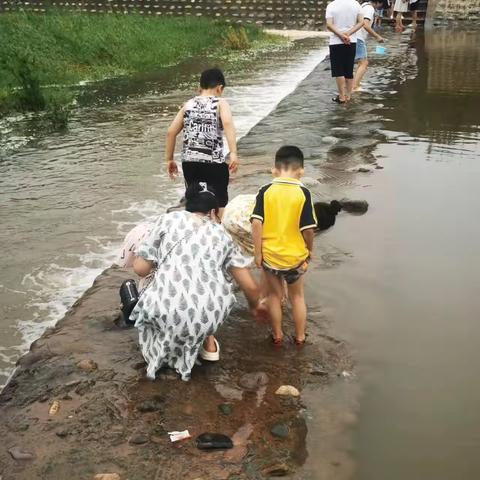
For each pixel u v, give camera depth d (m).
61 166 8.29
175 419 3.36
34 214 6.58
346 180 7.20
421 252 5.34
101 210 6.68
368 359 3.92
